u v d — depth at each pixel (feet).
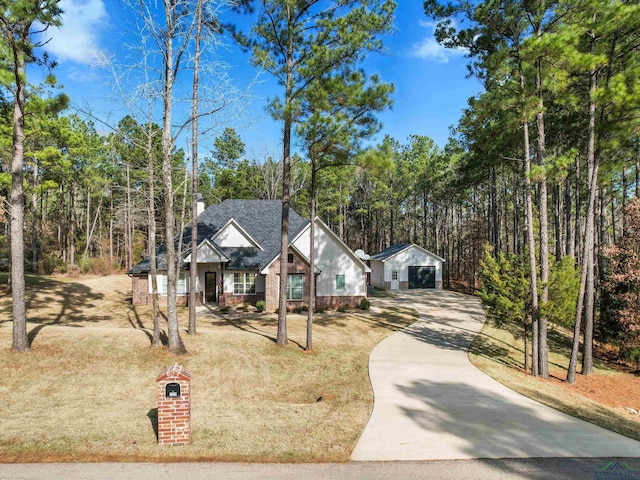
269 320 70.38
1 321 57.62
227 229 89.66
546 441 28.86
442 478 22.89
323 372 46.11
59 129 89.92
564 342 74.54
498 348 62.34
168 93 44.01
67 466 22.88
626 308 64.44
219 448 25.64
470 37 52.42
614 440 29.86
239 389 39.52
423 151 179.01
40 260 121.08
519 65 49.60
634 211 66.54
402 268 130.52
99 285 104.53
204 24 46.32
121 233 167.53
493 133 54.80
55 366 39.75
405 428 30.14
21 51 41.19
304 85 48.91
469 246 141.18
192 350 46.98
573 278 54.49
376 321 75.00
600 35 46.24
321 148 47.21
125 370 40.47
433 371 46.96
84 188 145.18
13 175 41.78
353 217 211.20
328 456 25.36
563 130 67.77
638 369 62.13
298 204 171.32
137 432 27.37
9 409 30.91
